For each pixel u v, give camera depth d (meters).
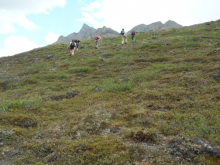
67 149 4.50
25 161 4.26
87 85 10.51
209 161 3.69
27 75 14.30
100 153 4.22
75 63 16.53
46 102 7.94
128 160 3.94
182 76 9.23
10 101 7.86
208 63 10.73
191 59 12.10
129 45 21.88
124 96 7.88
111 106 7.00
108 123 5.62
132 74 11.20
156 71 10.98
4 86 11.81
